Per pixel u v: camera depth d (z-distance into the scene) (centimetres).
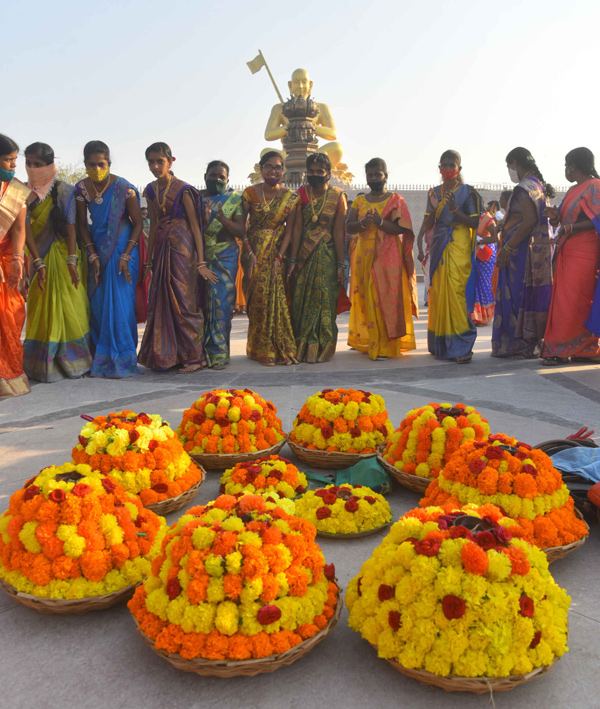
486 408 489
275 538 196
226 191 699
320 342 723
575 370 650
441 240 702
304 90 2250
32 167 606
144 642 202
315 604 196
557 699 180
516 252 709
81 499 223
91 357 657
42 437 426
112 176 644
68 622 220
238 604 185
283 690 184
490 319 1134
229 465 346
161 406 510
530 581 183
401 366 687
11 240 552
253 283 709
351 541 277
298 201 710
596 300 627
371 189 724
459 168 699
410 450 320
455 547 183
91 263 648
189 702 180
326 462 353
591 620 216
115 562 224
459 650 173
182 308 657
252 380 615
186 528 197
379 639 186
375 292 718
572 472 297
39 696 183
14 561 220
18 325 569
